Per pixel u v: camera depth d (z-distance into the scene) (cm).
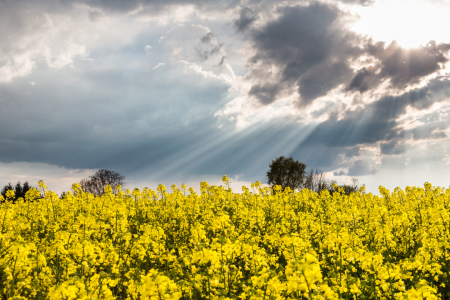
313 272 421
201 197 1980
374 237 1059
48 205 1452
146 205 1781
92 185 5562
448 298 733
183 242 1105
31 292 645
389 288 631
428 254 784
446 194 1800
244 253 708
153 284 455
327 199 2239
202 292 645
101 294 518
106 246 823
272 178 5203
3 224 984
